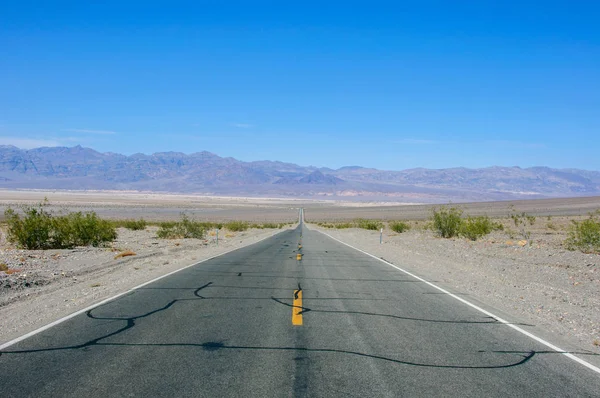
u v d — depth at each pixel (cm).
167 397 471
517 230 3888
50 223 2191
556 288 1226
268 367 559
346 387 503
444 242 2727
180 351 617
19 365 560
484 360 602
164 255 2005
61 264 1612
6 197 17562
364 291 1091
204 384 505
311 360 587
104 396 472
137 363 569
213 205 16688
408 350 636
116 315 822
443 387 509
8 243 2312
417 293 1079
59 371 540
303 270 1460
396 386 508
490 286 1230
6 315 848
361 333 717
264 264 1622
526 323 810
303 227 6266
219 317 809
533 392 500
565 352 647
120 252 2027
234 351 619
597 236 2134
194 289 1095
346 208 16062
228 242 2931
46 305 926
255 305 915
